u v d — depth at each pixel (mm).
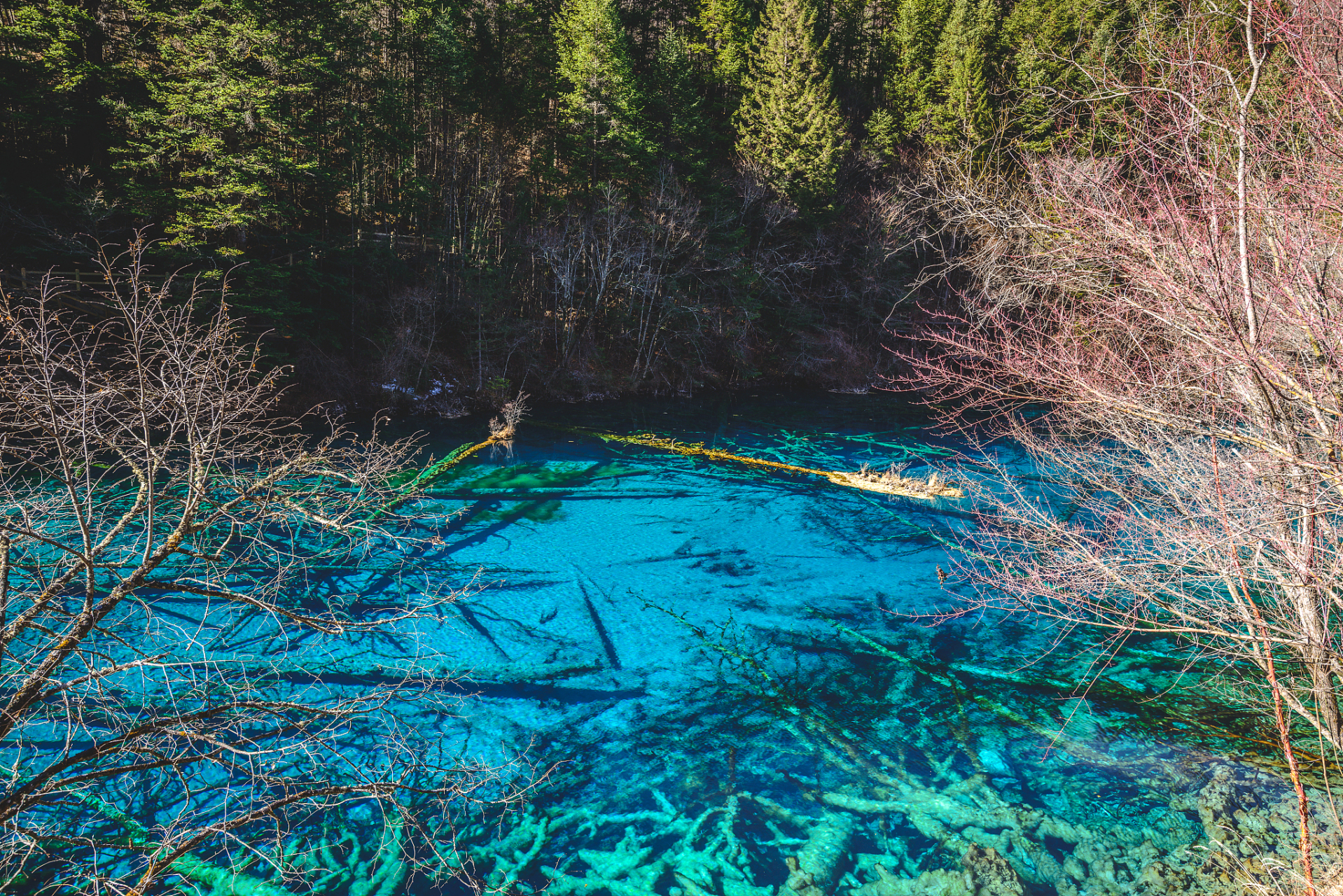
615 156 31406
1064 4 13344
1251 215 4379
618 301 32688
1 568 4352
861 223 34031
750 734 8648
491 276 28359
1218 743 8414
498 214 31594
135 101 21703
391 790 5895
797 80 33906
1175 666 10031
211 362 5809
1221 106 4480
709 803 7523
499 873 6586
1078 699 9344
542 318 30781
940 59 34031
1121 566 6871
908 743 8531
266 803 7070
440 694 8977
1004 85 25922
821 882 6535
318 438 20578
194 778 7363
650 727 8727
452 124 32125
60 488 6562
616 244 31656
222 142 19922
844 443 23094
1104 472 7992
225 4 20156
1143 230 4570
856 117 42094
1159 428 5973
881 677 9891
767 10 37500
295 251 23062
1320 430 4238
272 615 10414
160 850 4949
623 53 30953
